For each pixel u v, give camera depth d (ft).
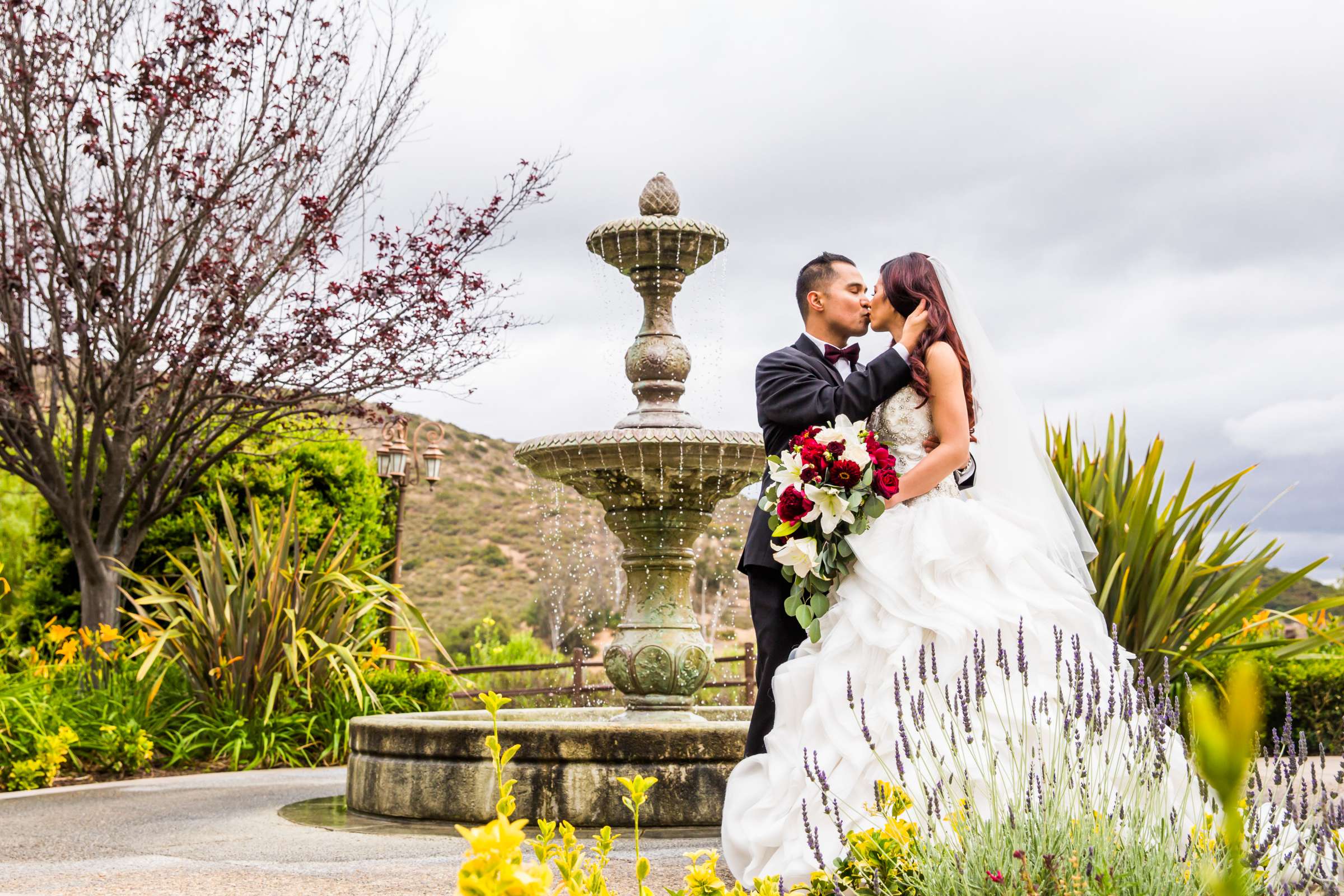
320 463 40.01
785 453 10.43
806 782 9.27
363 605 27.96
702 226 18.08
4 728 21.56
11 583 36.45
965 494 11.32
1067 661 9.20
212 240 30.30
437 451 41.19
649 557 17.95
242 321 28.94
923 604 9.50
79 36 28.68
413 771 14.62
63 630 27.94
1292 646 19.80
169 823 15.02
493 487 173.78
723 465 16.83
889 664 9.23
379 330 30.07
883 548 9.91
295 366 29.76
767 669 10.89
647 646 17.63
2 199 27.50
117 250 28.09
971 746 8.52
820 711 9.43
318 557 27.68
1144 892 6.18
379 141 31.81
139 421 29.37
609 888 9.90
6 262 27.86
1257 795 6.50
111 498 28.99
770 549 11.04
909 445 10.57
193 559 36.47
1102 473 20.65
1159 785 7.21
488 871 3.59
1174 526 19.62
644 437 16.51
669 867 11.09
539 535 160.76
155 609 33.53
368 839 13.30
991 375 11.18
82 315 27.66
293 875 10.85
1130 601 19.48
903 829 7.23
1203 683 19.70
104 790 19.34
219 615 25.96
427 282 30.60
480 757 14.11
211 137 30.09
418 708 27.43
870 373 10.53
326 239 30.12
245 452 34.40
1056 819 6.81
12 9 26.91
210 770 23.66
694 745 13.73
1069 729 7.70
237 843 13.09
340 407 31.24
